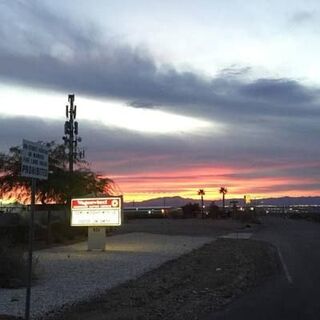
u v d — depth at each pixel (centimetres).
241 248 3297
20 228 3588
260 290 1670
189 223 7438
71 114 4594
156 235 4694
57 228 3981
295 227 7050
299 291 1639
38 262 2161
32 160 1009
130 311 1288
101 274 1991
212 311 1323
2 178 3612
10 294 1528
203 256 2752
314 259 2658
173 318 1229
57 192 3659
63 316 1230
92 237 3052
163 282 1800
